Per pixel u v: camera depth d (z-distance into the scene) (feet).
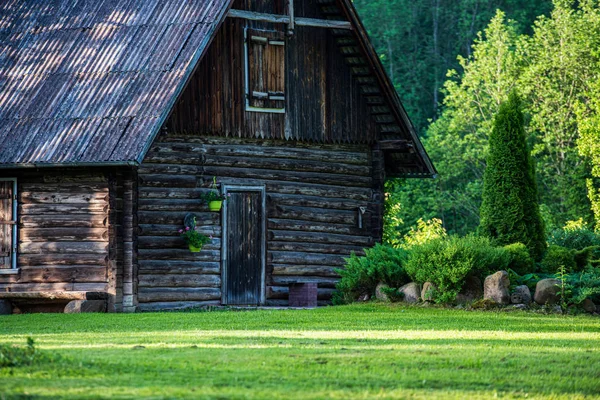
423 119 301.84
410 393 51.11
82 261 105.70
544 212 226.58
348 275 112.47
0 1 121.60
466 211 264.93
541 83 241.14
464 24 299.99
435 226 187.52
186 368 57.31
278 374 55.67
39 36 115.03
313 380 54.08
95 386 51.49
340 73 122.31
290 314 97.60
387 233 161.17
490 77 252.21
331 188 122.83
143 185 109.60
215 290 113.60
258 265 116.67
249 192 116.67
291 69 118.42
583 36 236.43
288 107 117.91
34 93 108.17
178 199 111.34
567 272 110.22
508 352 66.23
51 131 103.60
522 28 292.20
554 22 245.86
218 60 112.98
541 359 63.00
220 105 112.88
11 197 107.24
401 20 314.96
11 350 58.49
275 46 116.98
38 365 56.54
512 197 115.75
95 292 103.24
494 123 118.62
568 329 85.30
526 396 51.55
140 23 111.75
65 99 106.52
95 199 105.91
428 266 103.76
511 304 101.55
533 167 118.01
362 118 124.16
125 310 105.60
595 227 206.59
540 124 238.48
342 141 122.52
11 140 103.86
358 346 68.44
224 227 114.32
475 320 91.40
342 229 123.65
